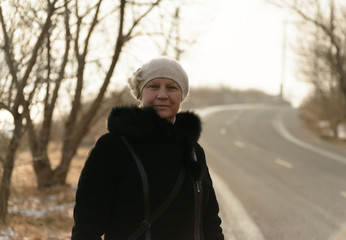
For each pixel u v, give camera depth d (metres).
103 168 1.81
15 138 5.89
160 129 1.85
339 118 28.48
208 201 2.11
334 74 25.34
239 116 45.66
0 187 6.05
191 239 1.90
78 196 1.81
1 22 5.37
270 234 7.45
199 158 2.07
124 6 7.42
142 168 1.82
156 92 2.00
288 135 30.67
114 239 1.82
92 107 8.85
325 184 12.93
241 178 13.80
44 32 5.38
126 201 1.80
